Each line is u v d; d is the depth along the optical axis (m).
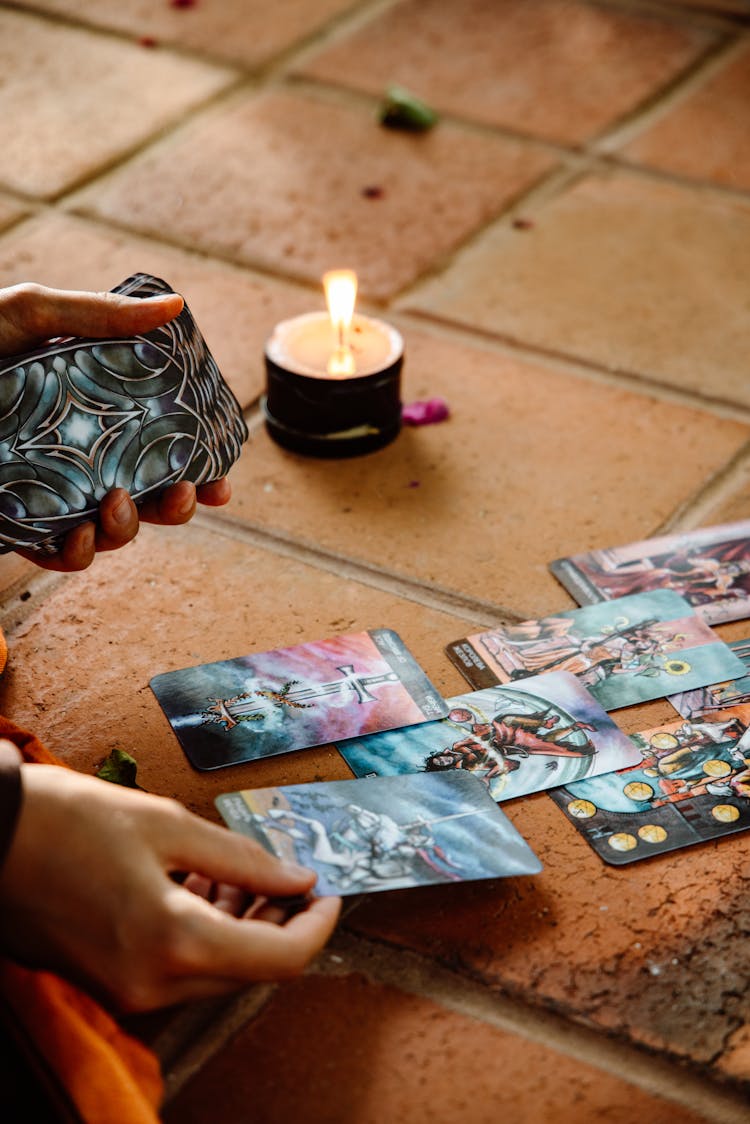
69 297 1.12
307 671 1.33
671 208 2.24
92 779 0.96
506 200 2.25
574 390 1.79
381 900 1.12
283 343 1.66
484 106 2.54
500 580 1.48
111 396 1.11
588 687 1.33
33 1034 0.88
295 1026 1.03
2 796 0.90
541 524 1.56
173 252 2.07
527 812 1.19
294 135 2.42
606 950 1.09
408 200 2.23
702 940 1.10
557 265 2.07
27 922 0.91
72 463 1.11
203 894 1.04
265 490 1.60
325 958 1.08
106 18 2.80
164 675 1.32
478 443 1.69
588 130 2.48
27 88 2.53
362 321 1.70
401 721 1.28
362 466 1.65
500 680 1.33
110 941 0.90
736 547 1.52
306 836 1.11
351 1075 1.00
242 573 1.47
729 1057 1.02
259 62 2.67
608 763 1.24
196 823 0.97
